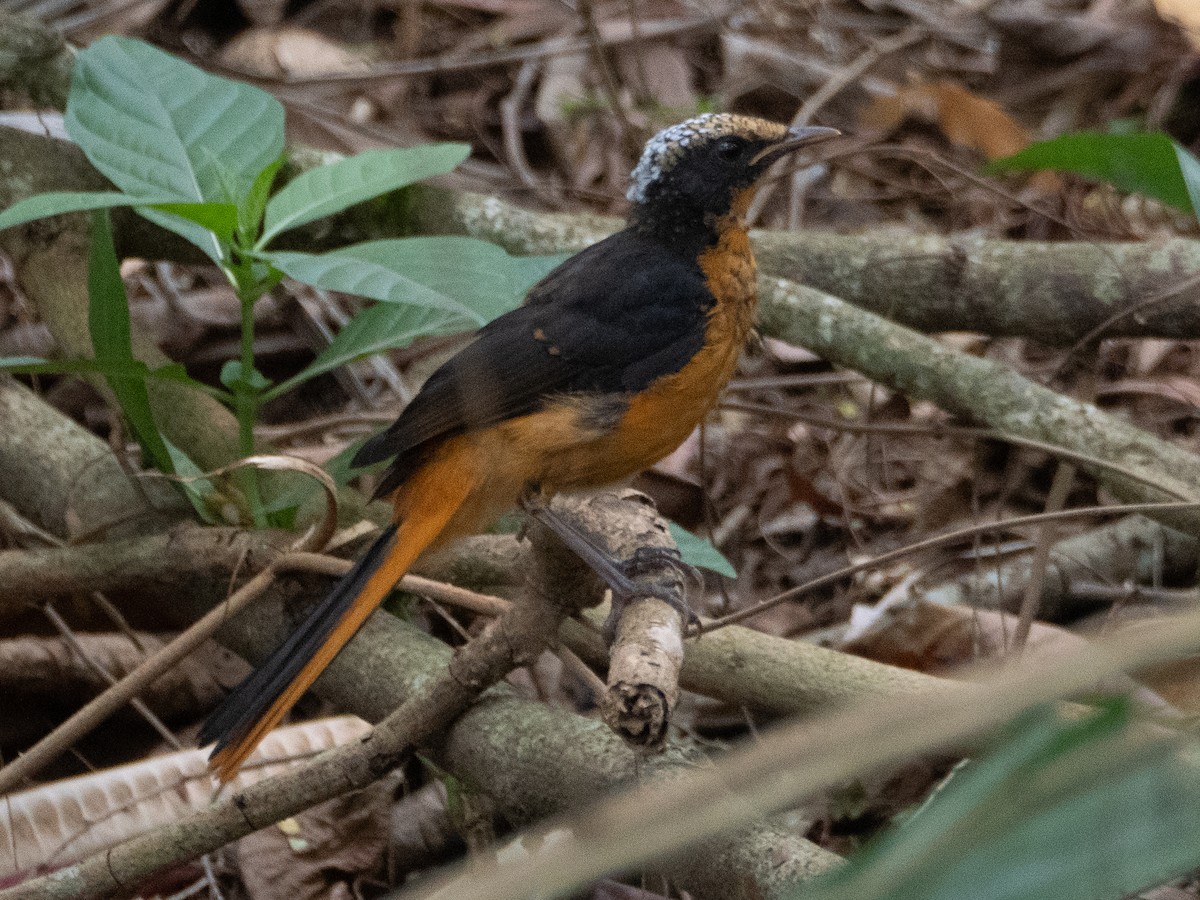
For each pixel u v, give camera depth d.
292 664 6.50
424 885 2.16
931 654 9.55
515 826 7.09
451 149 8.88
